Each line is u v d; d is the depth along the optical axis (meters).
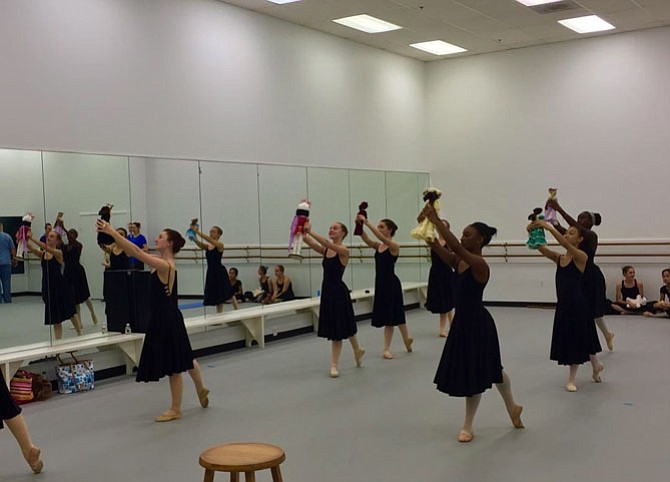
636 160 9.44
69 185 5.91
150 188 6.59
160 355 4.67
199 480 3.60
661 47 9.22
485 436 4.20
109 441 4.31
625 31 9.41
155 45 6.79
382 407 4.94
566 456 3.82
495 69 10.51
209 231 7.15
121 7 6.47
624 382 5.47
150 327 4.70
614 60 9.55
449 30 9.11
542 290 10.21
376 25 8.78
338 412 4.84
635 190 9.45
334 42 9.19
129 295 6.16
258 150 7.92
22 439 3.73
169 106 6.91
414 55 10.59
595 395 5.10
